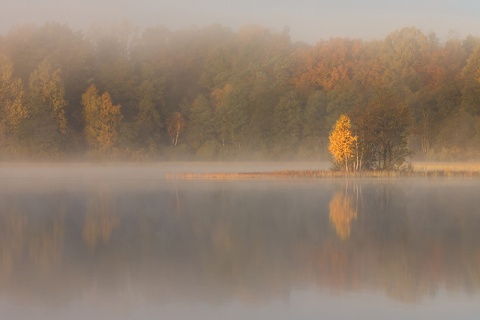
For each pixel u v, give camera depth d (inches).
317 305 911.7
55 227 1595.7
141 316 873.5
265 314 877.2
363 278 1056.2
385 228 1551.4
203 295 965.8
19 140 5187.0
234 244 1349.7
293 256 1225.4
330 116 5418.3
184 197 2308.1
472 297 944.3
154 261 1186.6
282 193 2411.4
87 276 1077.8
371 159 3361.2
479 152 4815.5
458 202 2066.9
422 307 898.7
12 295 969.5
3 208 1988.2
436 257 1207.6
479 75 5541.3
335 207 1961.1
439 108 5502.0
